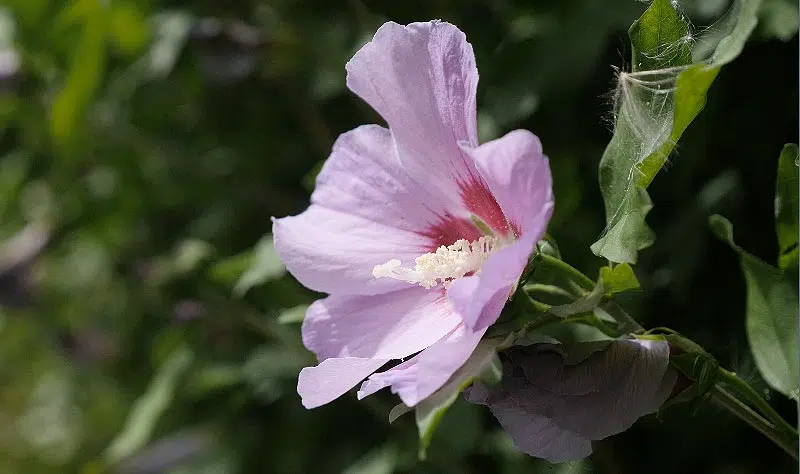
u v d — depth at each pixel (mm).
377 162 566
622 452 724
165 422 957
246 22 862
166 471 941
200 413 942
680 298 699
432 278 549
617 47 693
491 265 504
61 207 1105
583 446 525
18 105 1019
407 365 528
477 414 701
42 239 1118
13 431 1545
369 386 521
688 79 506
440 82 542
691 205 698
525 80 692
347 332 560
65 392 1377
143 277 933
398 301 559
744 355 676
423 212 563
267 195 898
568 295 557
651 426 715
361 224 567
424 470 739
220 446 909
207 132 948
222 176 943
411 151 552
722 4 639
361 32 764
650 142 531
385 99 549
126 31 854
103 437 1344
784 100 681
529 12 709
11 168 1078
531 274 535
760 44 677
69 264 1205
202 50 834
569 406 519
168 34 839
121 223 1068
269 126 898
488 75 710
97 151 1002
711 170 699
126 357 1113
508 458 710
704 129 693
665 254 707
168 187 996
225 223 925
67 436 1389
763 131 687
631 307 695
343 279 563
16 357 1425
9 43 967
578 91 712
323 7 819
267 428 885
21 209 1172
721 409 692
